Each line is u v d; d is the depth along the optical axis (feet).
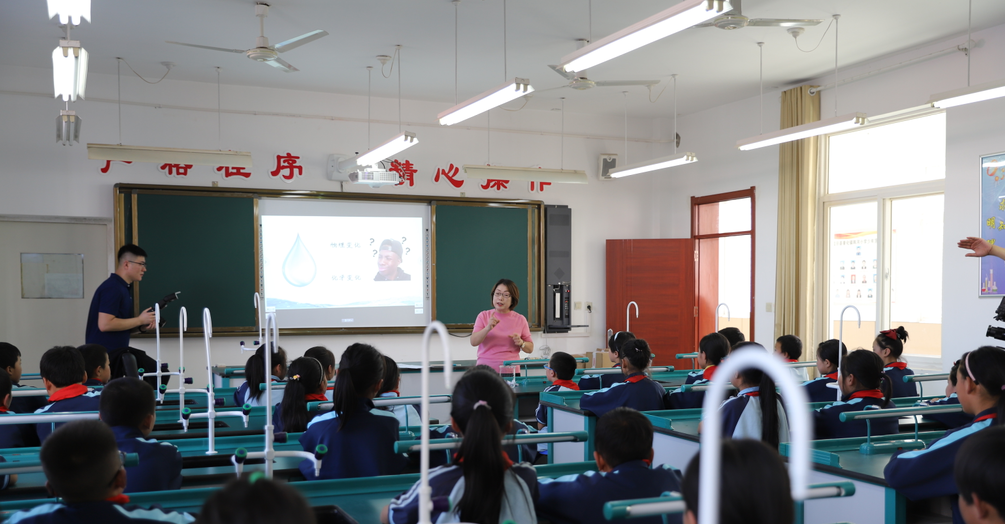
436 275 26.20
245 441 9.40
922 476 7.17
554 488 6.14
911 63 20.71
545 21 18.35
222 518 2.83
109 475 4.95
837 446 9.34
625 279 28.48
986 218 18.44
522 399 17.04
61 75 11.57
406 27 18.74
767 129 25.57
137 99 22.88
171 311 23.03
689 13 10.84
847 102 22.82
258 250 24.13
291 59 21.40
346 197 25.12
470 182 27.02
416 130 26.35
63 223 22.40
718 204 27.84
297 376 10.01
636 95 25.91
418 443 6.16
